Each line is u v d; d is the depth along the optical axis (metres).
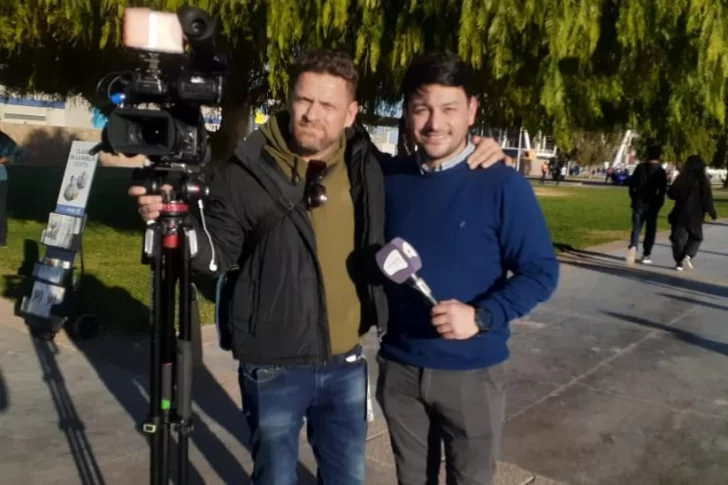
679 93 6.39
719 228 19.36
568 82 6.07
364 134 2.83
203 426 4.61
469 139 2.70
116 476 3.91
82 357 5.77
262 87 9.03
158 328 2.45
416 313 2.66
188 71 2.27
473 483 2.72
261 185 2.58
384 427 4.72
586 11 5.36
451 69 2.52
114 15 6.13
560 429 4.82
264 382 2.63
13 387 5.09
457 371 2.63
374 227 2.66
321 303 2.63
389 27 5.82
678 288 9.83
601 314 8.06
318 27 5.74
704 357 6.57
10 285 7.96
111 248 10.90
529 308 2.49
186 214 2.37
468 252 2.57
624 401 5.38
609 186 48.06
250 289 2.64
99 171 29.92
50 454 4.13
